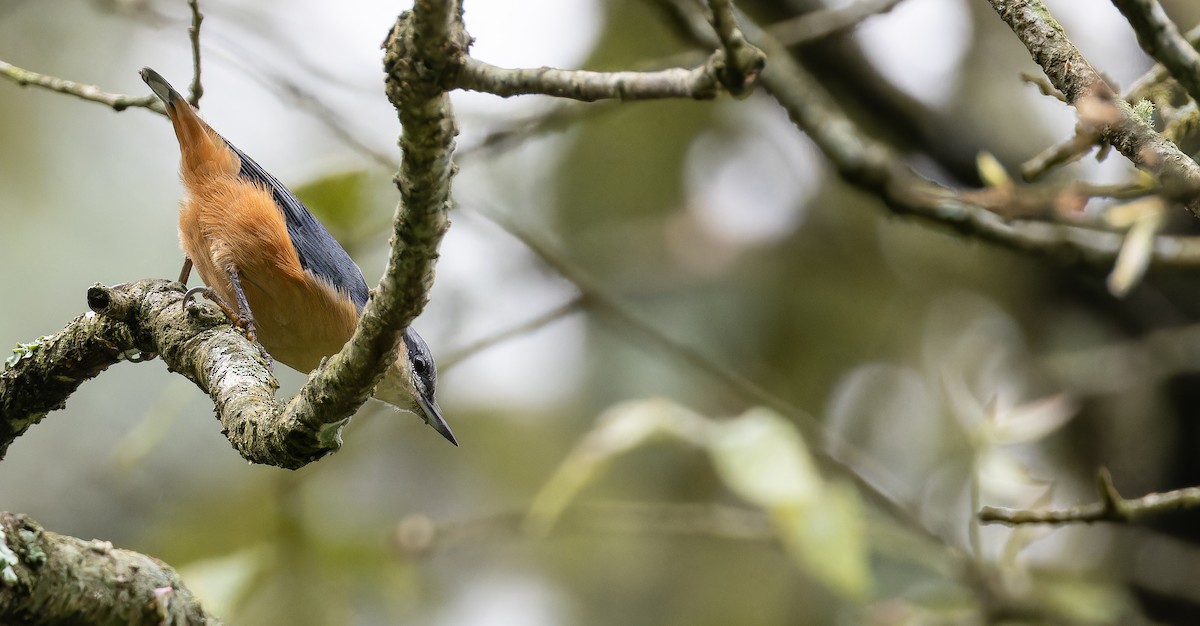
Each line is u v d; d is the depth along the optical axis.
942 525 8.85
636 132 12.57
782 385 12.11
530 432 12.30
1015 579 8.57
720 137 12.70
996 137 10.77
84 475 11.49
